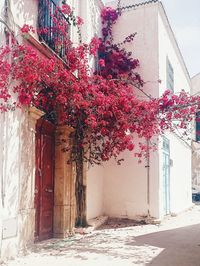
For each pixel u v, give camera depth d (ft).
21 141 22.80
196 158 83.56
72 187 30.53
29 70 22.18
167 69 47.50
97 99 26.78
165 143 45.78
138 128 29.37
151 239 28.76
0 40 20.88
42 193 27.14
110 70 40.81
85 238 28.84
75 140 30.55
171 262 20.98
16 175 22.00
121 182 41.37
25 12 23.85
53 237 28.63
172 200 49.42
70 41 29.78
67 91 25.77
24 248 22.50
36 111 24.18
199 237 29.94
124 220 40.19
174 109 30.17
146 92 41.34
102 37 42.80
